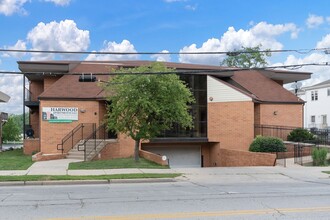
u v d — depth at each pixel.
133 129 19.97
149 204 9.54
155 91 18.94
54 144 25.86
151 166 19.08
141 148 26.67
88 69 29.95
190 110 27.94
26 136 30.02
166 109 18.91
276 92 31.73
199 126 28.17
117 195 11.19
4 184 13.76
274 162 21.00
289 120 30.77
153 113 19.36
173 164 28.70
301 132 28.16
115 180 14.66
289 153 23.97
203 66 32.69
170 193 11.58
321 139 29.58
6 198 10.69
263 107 30.12
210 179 15.66
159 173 16.44
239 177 16.27
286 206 9.17
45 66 28.55
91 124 26.36
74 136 25.92
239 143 27.89
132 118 19.45
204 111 28.42
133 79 18.78
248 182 14.77
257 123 30.30
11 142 51.72
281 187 13.05
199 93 28.41
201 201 9.98
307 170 18.66
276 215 8.11
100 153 22.69
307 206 9.17
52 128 25.94
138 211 8.59
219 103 28.38
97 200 10.23
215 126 28.28
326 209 8.77
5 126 48.34
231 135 28.03
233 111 28.09
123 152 24.62
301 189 12.46
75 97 26.27
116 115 19.59
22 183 13.94
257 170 18.50
